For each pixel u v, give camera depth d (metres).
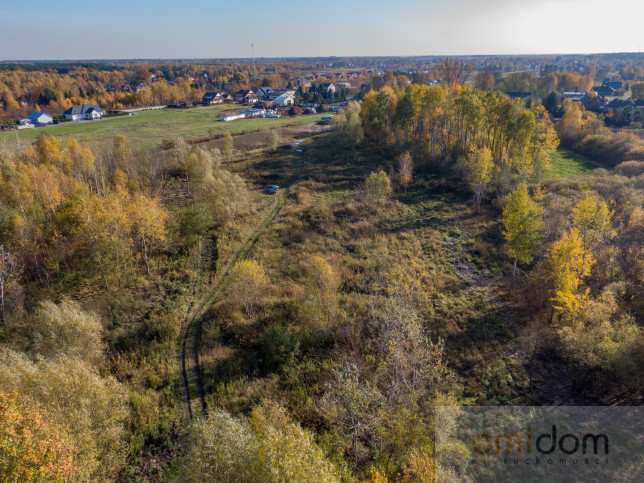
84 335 28.89
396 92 100.81
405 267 44.84
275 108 169.88
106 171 66.94
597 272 37.16
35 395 20.28
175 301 39.50
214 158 79.06
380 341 30.62
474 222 57.72
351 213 61.91
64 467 16.67
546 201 56.44
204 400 27.28
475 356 30.56
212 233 55.19
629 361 24.08
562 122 100.50
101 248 40.91
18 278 37.75
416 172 79.50
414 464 19.50
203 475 16.94
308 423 24.95
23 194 47.66
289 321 35.41
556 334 31.55
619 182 60.41
